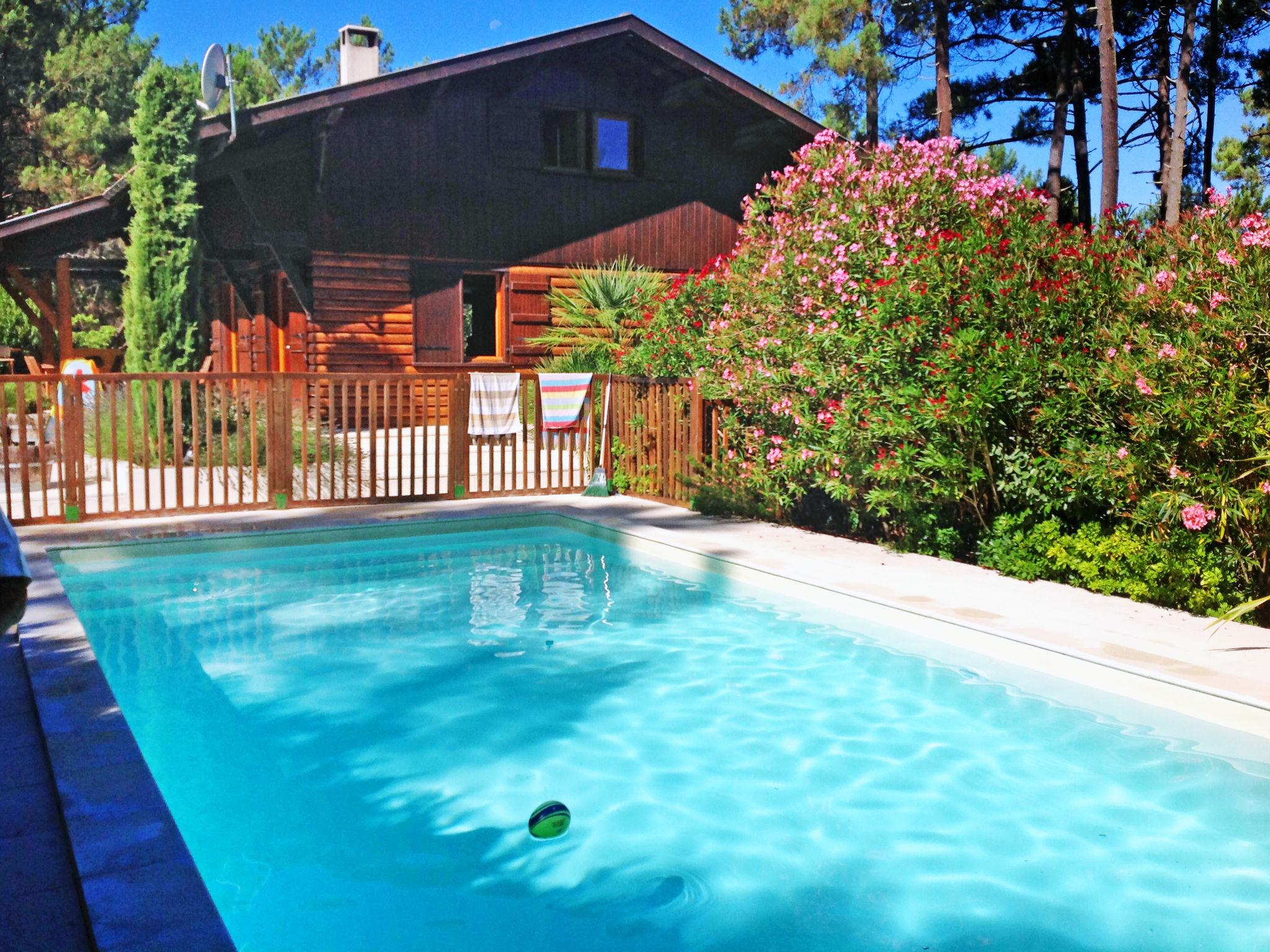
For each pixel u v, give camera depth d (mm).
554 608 6812
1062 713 4879
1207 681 4484
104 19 35531
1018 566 6668
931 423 6844
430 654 5855
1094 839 3670
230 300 19234
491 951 2973
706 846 3646
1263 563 5574
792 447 8219
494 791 4109
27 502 8461
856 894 3314
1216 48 24297
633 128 18359
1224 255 5617
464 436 10164
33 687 4387
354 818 3863
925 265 7238
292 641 6098
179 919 2523
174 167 12680
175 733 4691
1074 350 6680
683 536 8227
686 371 10672
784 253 9070
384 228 16406
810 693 5195
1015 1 24422
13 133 33281
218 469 11609
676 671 5551
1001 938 3039
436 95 15984
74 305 34688
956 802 3984
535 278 17641
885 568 7027
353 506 9695
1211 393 5551
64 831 3084
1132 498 6023
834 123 24938
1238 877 3393
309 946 2996
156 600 6957
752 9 22703
